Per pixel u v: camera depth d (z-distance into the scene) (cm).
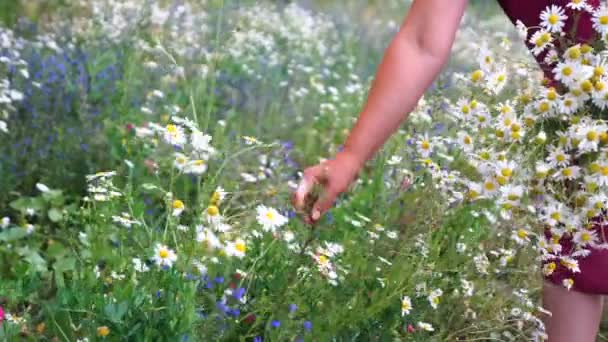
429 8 222
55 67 489
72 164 408
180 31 603
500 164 252
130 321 256
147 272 272
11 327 269
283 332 266
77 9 655
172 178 287
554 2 249
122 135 405
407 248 302
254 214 317
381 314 289
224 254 281
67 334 258
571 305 262
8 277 338
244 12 593
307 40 737
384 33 844
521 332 293
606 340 343
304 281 285
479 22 709
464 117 263
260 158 411
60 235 361
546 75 254
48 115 442
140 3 602
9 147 412
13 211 393
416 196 324
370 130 222
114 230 312
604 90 236
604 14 240
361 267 301
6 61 456
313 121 539
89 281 275
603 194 242
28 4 679
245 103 519
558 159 244
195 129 287
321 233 332
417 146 321
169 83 491
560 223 253
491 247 310
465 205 318
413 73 221
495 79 255
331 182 224
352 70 666
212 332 265
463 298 306
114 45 537
